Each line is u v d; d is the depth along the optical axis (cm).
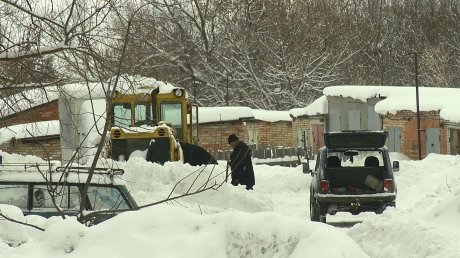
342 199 5528
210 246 1831
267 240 1795
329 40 18488
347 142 5712
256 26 17838
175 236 1867
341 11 19550
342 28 19100
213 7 16775
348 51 18838
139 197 4875
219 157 12231
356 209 5538
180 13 16175
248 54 17700
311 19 18350
